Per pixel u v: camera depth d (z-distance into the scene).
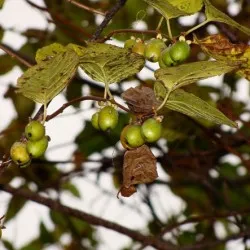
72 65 3.41
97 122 3.66
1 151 7.12
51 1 7.05
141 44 3.71
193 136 7.44
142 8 6.50
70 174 7.76
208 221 8.02
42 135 3.49
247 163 7.00
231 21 3.69
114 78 3.64
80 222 8.25
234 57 3.70
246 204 8.14
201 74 3.38
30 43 7.02
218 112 3.55
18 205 7.75
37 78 3.41
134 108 3.59
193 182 7.97
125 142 3.62
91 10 4.19
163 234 6.63
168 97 3.55
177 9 3.68
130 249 8.45
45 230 8.05
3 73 7.11
